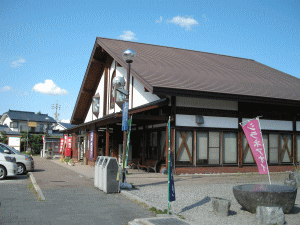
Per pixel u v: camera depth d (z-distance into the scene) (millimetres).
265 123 17406
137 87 18641
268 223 6191
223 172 16016
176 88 13516
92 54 23844
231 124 16391
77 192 10070
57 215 6957
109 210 7539
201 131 15742
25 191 10305
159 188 10789
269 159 17484
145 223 6254
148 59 19406
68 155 29359
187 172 15234
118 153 22266
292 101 16219
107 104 23734
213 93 14188
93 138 21734
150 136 18016
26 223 6242
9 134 53500
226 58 26688
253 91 16125
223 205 7023
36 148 49062
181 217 6781
